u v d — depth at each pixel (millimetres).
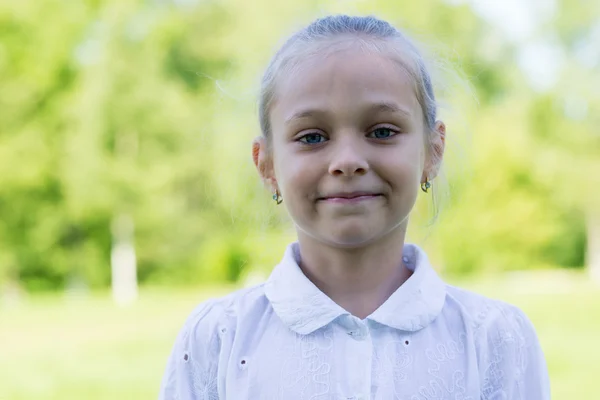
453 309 1398
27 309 12188
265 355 1343
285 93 1318
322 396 1283
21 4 15227
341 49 1293
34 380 5977
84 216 15141
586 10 15148
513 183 14930
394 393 1280
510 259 15141
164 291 15195
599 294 11516
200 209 15133
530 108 15180
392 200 1261
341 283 1361
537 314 9133
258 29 13102
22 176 14984
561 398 4859
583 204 15555
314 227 1277
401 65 1320
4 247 15625
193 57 15500
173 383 1413
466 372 1324
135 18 15031
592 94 15125
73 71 15523
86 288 16750
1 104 15078
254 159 1486
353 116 1251
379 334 1326
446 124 1683
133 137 14805
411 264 1469
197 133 13930
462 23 13500
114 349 7383
